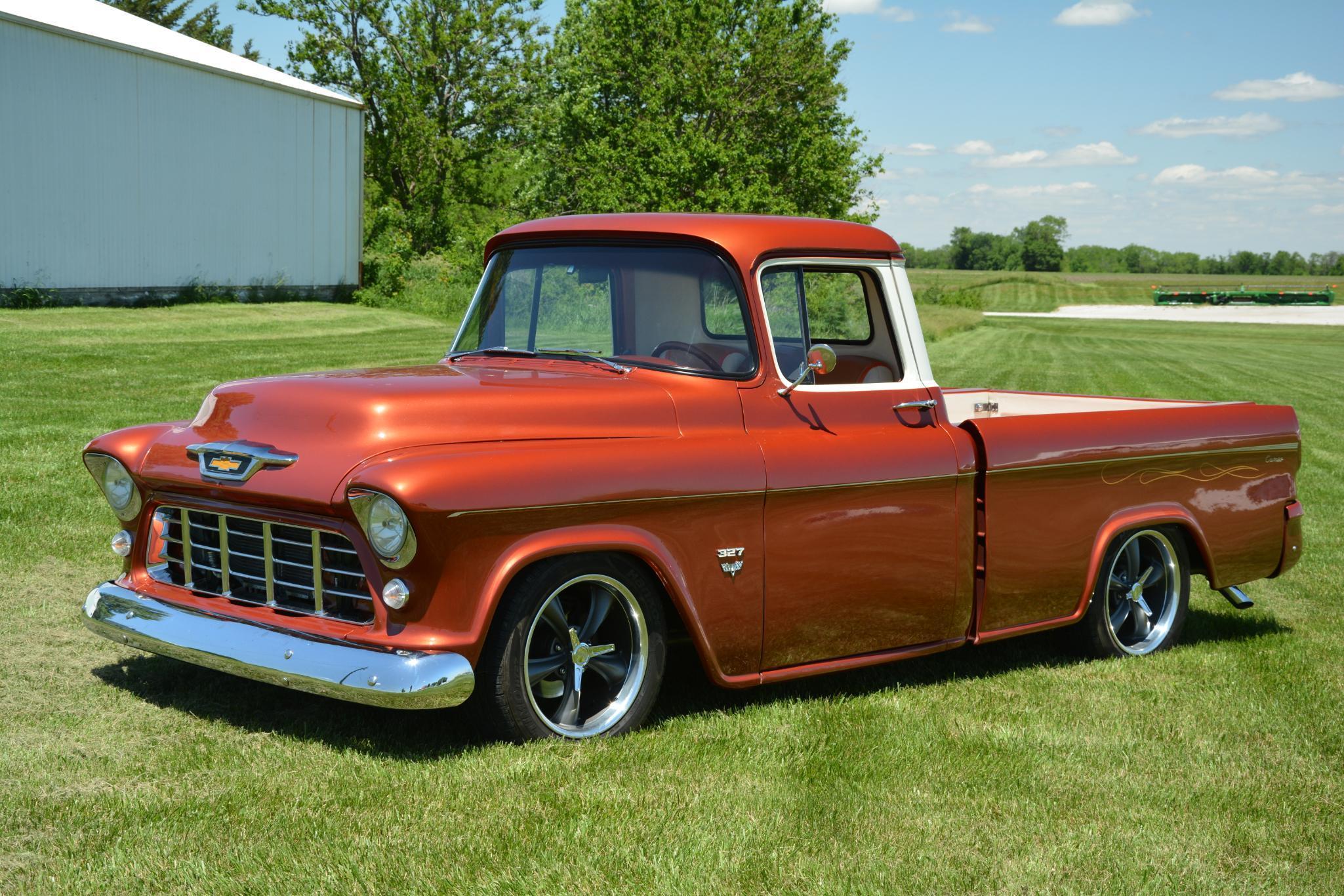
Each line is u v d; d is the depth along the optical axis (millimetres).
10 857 2855
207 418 3975
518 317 4473
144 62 25188
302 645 3471
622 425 3850
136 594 3934
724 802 3369
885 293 4574
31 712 3861
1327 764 3965
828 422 4277
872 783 3588
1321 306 91500
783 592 4086
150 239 25984
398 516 3307
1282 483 5680
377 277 35625
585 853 3002
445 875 2850
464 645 3424
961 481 4523
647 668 3873
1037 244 190500
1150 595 5438
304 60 48562
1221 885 3053
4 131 22172
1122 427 5012
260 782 3348
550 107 43781
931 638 4566
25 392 12211
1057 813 3457
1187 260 191000
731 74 39375
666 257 4211
